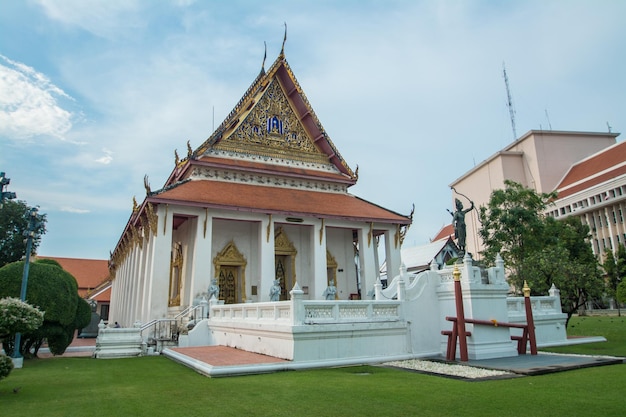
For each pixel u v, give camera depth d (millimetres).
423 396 8078
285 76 32219
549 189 72375
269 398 8062
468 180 85188
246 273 26656
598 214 62125
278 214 25891
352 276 30625
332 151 32312
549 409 7016
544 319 18688
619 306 50250
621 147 63594
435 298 14930
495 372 11039
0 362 9156
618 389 8609
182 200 23141
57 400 8430
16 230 42719
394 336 13859
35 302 15703
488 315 14078
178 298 25422
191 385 9797
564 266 22828
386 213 30797
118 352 17406
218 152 28656
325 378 10312
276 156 30781
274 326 13203
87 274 67625
